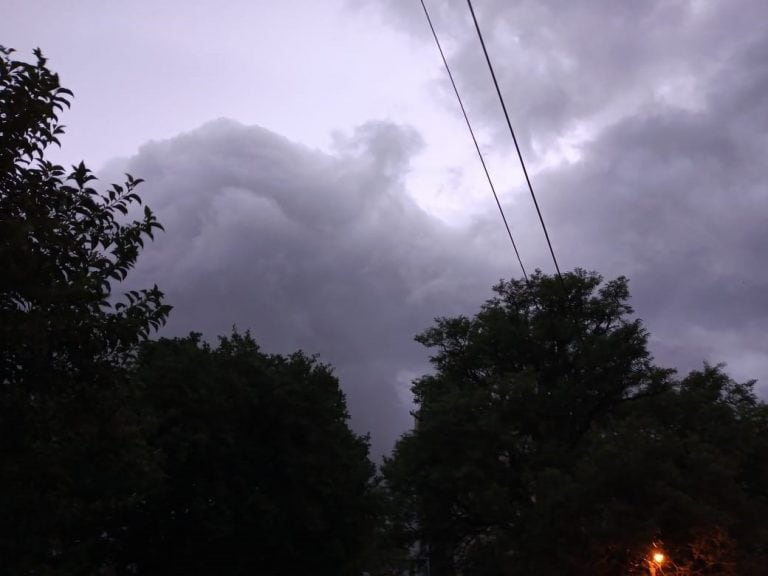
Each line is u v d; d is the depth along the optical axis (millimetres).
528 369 36000
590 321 38531
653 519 25828
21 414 8961
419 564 38188
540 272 39344
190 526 26125
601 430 30562
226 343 31203
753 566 26719
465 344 39812
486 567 32688
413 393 39500
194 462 26734
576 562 27672
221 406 27219
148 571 26984
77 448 9883
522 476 31953
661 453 28125
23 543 9211
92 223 10109
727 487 27906
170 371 26953
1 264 8711
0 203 9430
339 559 30516
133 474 13969
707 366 36406
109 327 9539
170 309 10016
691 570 27125
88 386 9625
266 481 28578
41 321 8664
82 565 16375
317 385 30719
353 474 31719
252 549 28453
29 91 9773
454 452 34312
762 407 33969
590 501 27703
